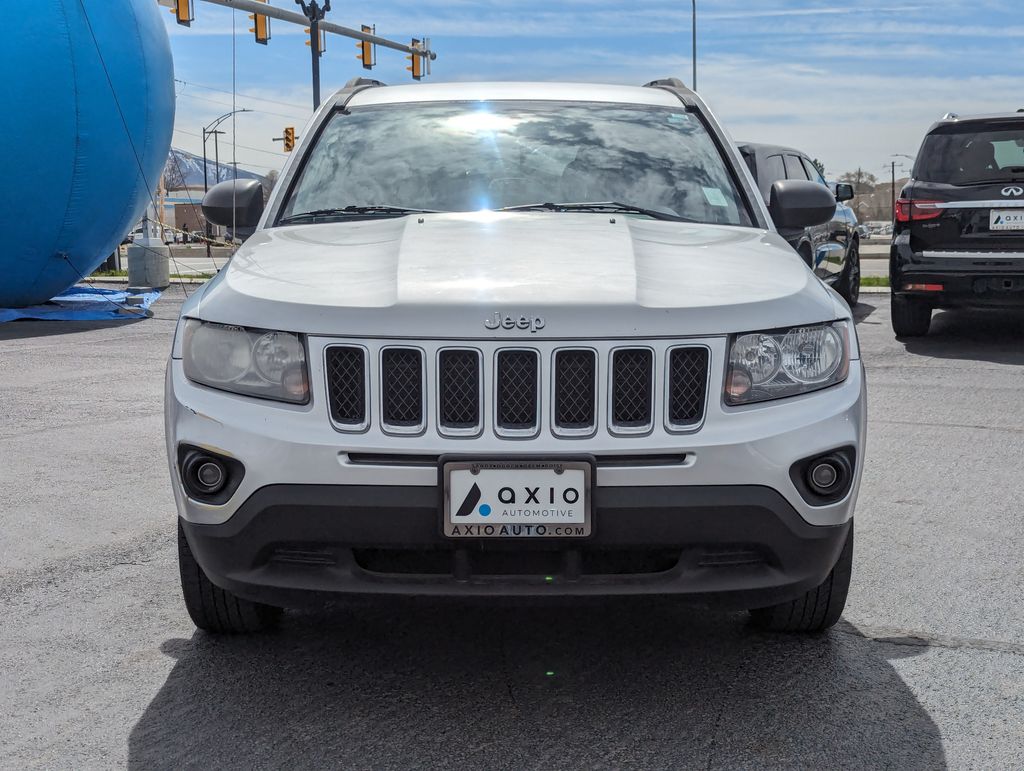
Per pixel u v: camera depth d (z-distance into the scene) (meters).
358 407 2.84
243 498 2.84
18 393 8.41
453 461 2.73
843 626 3.63
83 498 5.23
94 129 14.21
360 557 2.90
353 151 4.21
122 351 11.21
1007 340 10.77
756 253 3.44
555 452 2.76
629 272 3.05
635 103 4.54
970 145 9.74
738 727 2.90
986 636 3.54
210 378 2.96
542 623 3.63
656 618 3.68
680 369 2.85
